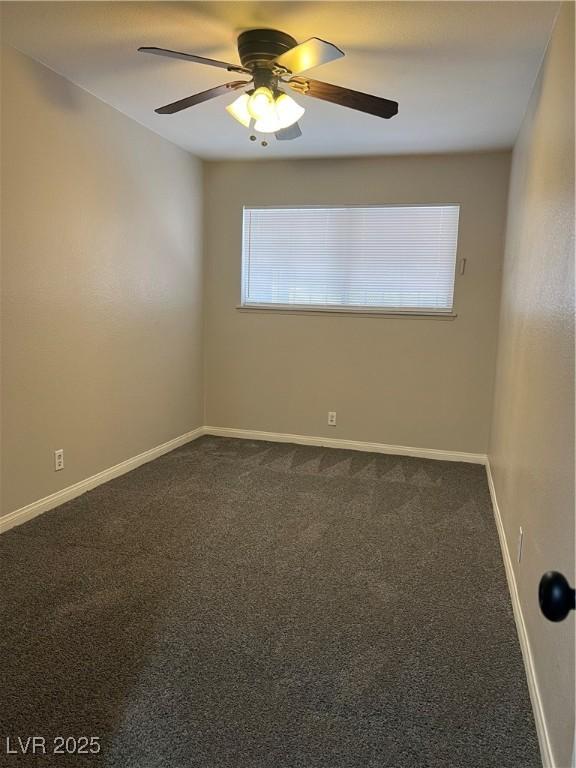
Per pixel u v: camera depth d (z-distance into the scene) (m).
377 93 3.04
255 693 1.74
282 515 3.23
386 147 4.10
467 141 3.89
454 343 4.43
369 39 2.44
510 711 1.69
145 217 3.96
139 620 2.13
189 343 4.75
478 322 4.36
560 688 1.38
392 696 1.75
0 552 2.66
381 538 2.95
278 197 4.66
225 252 4.84
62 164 3.10
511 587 2.39
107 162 3.48
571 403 1.46
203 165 4.76
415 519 3.23
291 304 4.81
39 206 2.96
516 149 3.73
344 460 4.42
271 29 2.36
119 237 3.67
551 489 1.69
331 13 2.23
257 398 4.96
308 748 1.53
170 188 4.26
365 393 4.68
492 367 4.37
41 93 2.90
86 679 1.78
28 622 2.09
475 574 2.58
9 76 2.69
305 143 4.05
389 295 4.57
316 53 2.10
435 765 1.49
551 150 2.12
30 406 3.00
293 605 2.27
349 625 2.14
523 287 2.75
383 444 4.70
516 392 2.72
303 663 1.90
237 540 2.88
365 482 3.89
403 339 4.54
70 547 2.74
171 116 3.62
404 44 2.47
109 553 2.69
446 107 3.22
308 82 2.35
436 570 2.61
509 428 2.93
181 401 4.69
